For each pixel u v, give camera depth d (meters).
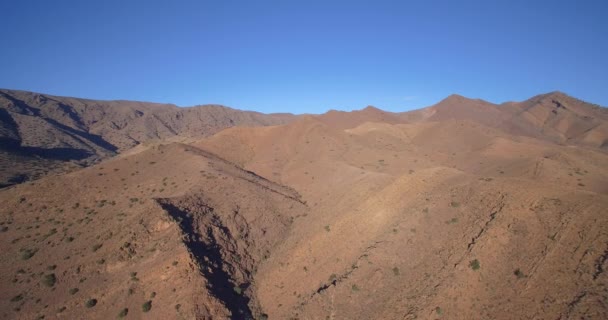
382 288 50.78
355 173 101.19
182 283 55.09
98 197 90.19
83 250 66.31
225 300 55.03
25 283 59.59
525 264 42.78
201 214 73.62
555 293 37.69
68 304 54.75
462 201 58.75
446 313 41.94
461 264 46.47
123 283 57.25
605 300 33.91
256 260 69.94
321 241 66.94
